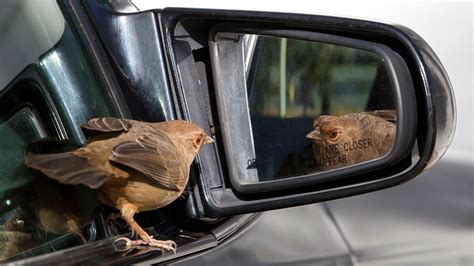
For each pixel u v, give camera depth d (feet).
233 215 12.14
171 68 12.21
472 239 26.02
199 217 12.32
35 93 11.11
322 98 11.59
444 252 25.44
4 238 9.96
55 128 11.35
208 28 12.27
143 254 10.85
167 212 12.68
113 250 10.57
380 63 10.48
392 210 26.94
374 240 25.11
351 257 23.99
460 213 27.35
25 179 10.43
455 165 29.12
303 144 11.65
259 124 12.17
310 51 11.72
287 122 11.95
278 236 21.18
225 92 12.31
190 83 12.35
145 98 12.31
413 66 10.06
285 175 11.82
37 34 11.50
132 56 12.30
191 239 11.77
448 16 32.40
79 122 11.76
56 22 11.93
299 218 23.21
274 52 12.12
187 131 12.10
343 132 11.04
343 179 11.03
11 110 10.68
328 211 24.89
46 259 9.12
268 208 11.88
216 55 12.17
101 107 12.10
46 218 10.48
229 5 26.68
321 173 11.38
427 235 26.04
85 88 11.95
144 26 12.25
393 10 31.53
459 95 31.45
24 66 11.10
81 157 10.56
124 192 11.87
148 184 11.88
